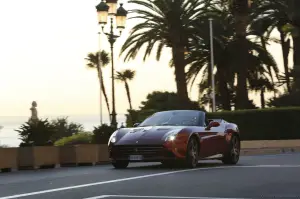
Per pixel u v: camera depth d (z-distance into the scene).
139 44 40.31
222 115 37.44
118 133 13.99
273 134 36.50
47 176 12.26
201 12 40.44
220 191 8.71
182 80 40.00
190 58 52.59
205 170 12.89
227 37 50.28
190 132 13.62
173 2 39.03
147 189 9.10
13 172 14.22
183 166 13.70
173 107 39.91
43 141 16.53
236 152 15.84
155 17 40.28
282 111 36.34
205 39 48.44
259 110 36.78
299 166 13.56
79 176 11.76
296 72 40.66
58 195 8.45
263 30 47.09
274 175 11.27
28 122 16.88
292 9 40.41
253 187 9.20
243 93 40.12
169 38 40.69
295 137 36.09
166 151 13.02
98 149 18.19
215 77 54.78
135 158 13.27
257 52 51.62
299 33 40.44
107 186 9.64
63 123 43.00
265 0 43.81
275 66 52.78
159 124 14.48
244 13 39.41
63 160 17.00
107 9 26.89
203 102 59.94
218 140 14.90
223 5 43.00
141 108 58.06
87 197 8.16
